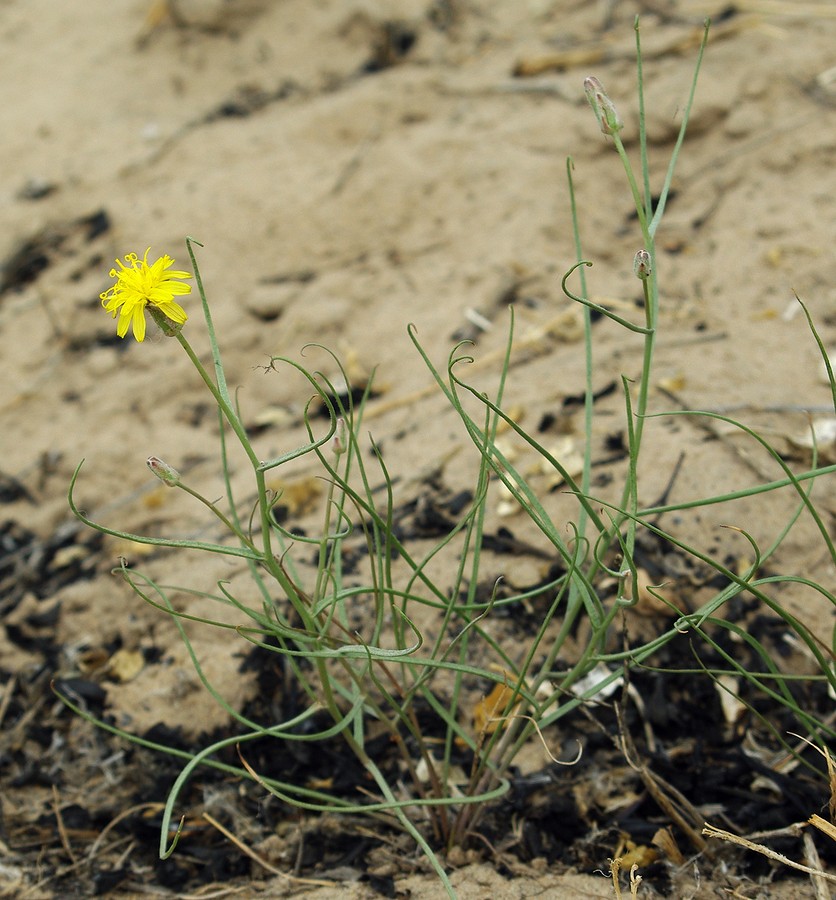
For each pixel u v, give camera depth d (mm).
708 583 868
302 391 1115
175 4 1655
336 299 1182
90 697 916
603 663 860
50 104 1604
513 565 895
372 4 1577
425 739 859
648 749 836
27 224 1383
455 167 1306
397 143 1368
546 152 1290
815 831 790
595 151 1274
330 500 748
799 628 732
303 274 1239
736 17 1418
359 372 1093
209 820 810
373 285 1193
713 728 843
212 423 1115
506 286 1130
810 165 1188
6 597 1000
